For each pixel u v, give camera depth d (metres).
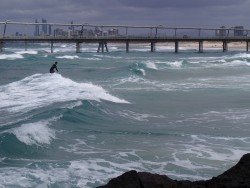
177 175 12.98
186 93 30.45
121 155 14.80
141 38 101.50
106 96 26.67
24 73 45.00
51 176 12.43
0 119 19.59
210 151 15.45
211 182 9.67
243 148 15.95
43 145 15.47
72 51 109.38
